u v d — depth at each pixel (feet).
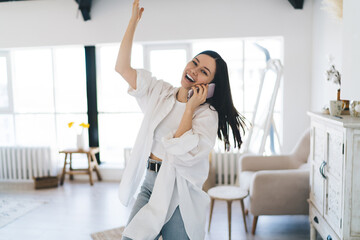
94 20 14.17
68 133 16.17
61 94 16.06
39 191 14.17
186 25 13.51
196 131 4.14
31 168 15.80
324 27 11.06
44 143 16.40
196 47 14.87
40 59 15.99
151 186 4.57
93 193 13.71
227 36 13.26
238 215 11.02
